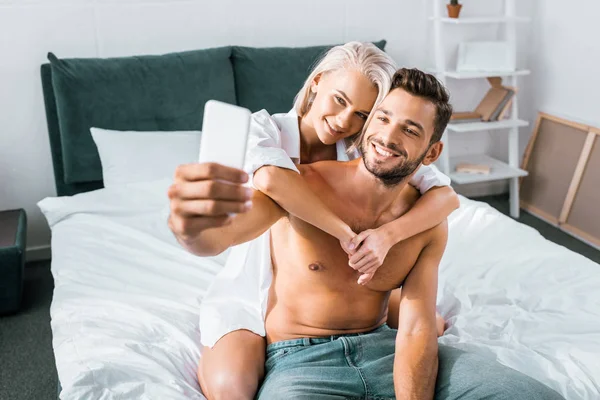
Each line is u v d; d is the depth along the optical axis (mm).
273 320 1561
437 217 1474
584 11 3447
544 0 3717
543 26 3752
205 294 1844
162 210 2510
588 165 3449
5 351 2412
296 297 1507
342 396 1387
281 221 1499
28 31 2902
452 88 3752
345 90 1524
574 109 3602
